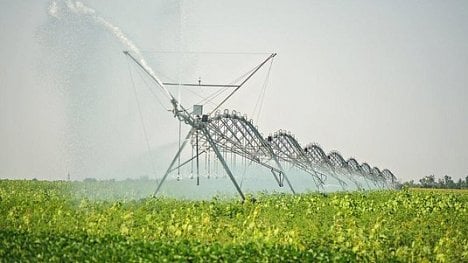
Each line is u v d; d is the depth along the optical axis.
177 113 68.19
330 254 36.28
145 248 34.97
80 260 33.12
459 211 72.81
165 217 50.53
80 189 78.62
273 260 34.12
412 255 38.69
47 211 52.75
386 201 82.81
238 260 33.25
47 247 35.28
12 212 50.97
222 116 86.38
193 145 78.25
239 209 60.06
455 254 41.03
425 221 57.72
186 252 34.19
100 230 42.06
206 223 46.53
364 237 43.09
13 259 33.28
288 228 46.75
